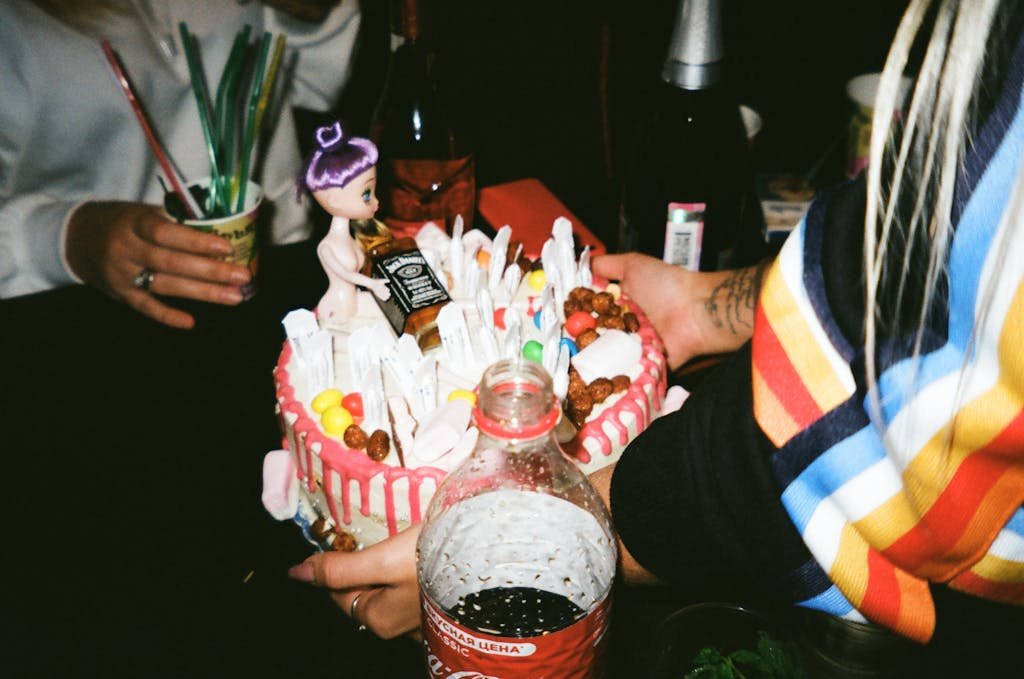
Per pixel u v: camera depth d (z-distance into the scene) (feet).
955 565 1.91
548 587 2.27
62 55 4.62
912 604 1.98
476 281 3.66
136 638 2.69
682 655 2.35
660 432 2.34
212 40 5.11
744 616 2.42
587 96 6.14
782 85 6.73
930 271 1.62
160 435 3.36
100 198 4.88
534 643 2.04
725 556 2.20
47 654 2.63
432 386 3.17
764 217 4.52
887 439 1.80
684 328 3.85
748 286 3.76
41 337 3.79
